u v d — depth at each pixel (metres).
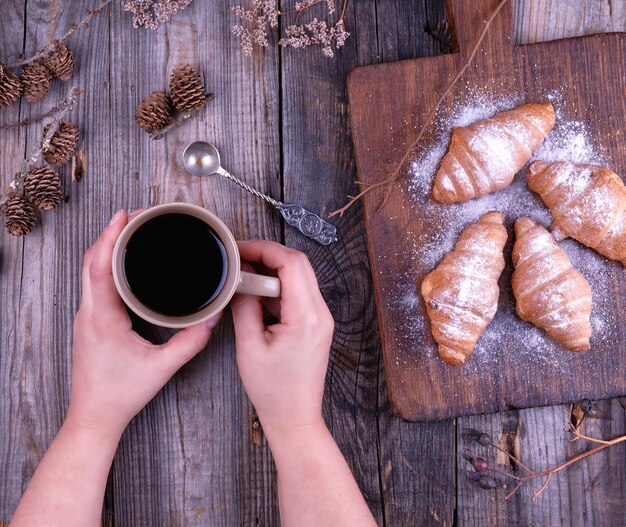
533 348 0.70
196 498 0.73
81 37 0.73
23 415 0.73
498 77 0.70
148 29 0.73
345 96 0.73
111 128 0.73
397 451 0.73
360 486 0.73
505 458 0.73
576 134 0.70
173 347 0.65
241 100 0.73
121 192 0.73
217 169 0.72
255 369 0.64
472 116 0.70
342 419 0.73
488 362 0.70
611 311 0.70
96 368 0.65
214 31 0.73
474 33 0.70
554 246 0.69
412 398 0.70
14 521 0.64
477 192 0.69
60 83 0.73
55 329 0.73
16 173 0.70
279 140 0.73
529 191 0.71
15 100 0.72
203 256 0.61
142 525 0.73
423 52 0.73
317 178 0.73
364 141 0.70
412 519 0.73
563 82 0.70
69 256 0.73
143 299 0.61
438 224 0.70
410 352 0.70
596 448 0.71
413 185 0.70
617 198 0.68
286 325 0.63
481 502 0.73
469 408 0.70
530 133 0.68
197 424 0.73
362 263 0.73
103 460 0.66
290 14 0.73
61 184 0.73
